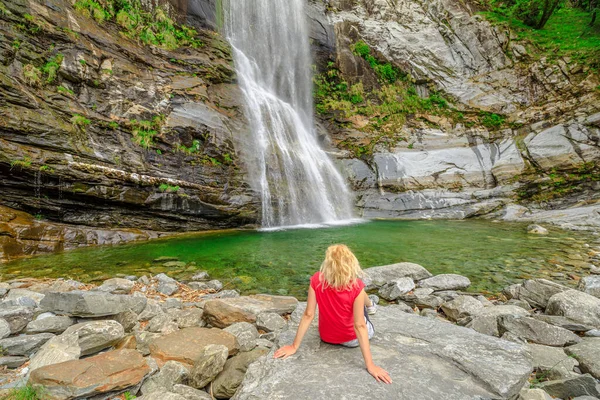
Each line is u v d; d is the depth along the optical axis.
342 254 2.95
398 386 2.60
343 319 2.99
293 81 21.78
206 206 12.76
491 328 4.54
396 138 20.53
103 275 7.32
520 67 22.41
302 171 16.58
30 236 9.20
